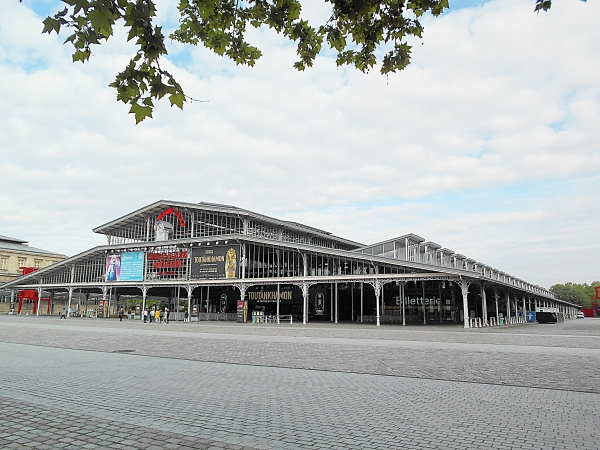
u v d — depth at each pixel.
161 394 9.00
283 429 6.51
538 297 70.88
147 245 53.62
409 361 14.27
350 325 39.75
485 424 6.84
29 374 11.44
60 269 61.97
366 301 51.56
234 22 6.42
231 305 56.69
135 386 9.86
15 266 82.75
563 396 8.97
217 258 48.38
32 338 22.56
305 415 7.36
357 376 11.46
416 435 6.26
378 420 7.06
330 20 6.55
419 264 36.72
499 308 63.94
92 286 57.44
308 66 7.14
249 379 10.93
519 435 6.27
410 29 6.59
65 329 30.17
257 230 52.09
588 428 6.63
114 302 67.62
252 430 6.46
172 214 54.69
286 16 6.26
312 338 23.86
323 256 44.09
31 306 77.19
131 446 5.64
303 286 42.09
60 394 8.93
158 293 65.81
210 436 6.14
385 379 10.99
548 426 6.74
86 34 4.73
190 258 50.47
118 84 4.94
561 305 103.31
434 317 48.81
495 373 11.85
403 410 7.75
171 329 32.22
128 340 21.88
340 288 52.47
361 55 7.01
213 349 17.88
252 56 6.82
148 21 4.66
